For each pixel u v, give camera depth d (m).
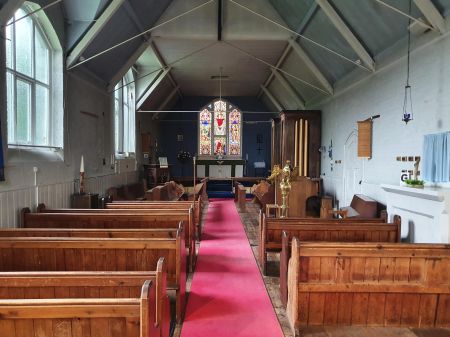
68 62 6.64
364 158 7.53
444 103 4.76
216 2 8.89
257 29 9.08
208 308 3.89
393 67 6.22
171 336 3.31
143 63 11.30
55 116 6.50
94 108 8.20
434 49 4.98
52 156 6.32
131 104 11.77
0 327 2.00
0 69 4.75
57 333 2.02
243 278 4.82
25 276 2.60
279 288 4.44
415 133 5.49
